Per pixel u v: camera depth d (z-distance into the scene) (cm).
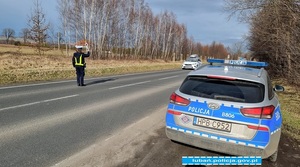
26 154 371
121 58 3806
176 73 2211
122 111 665
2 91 862
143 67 2614
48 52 3322
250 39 1788
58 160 357
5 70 1411
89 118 578
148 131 504
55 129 487
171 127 381
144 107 729
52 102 725
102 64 2483
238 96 345
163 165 355
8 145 399
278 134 353
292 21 947
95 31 3169
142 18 4200
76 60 1080
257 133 321
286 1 959
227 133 335
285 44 957
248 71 412
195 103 360
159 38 5191
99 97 847
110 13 3366
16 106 651
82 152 388
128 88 1106
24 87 973
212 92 362
